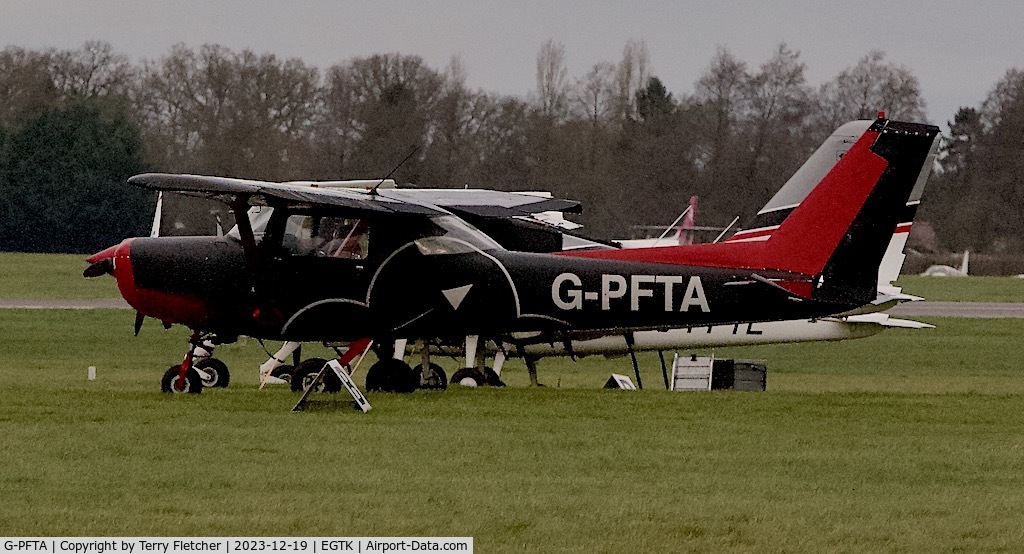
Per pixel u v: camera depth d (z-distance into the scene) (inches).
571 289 2733.8
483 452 1948.8
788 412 2434.8
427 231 2706.7
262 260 2662.4
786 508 1622.8
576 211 3272.6
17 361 4288.9
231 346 4793.3
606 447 2010.3
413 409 2423.7
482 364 3164.4
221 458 1865.2
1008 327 5910.4
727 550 1445.6
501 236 3137.3
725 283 2741.1
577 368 4453.7
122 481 1712.6
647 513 1588.3
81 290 7116.1
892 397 2721.5
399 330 2731.3
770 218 3693.4
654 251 2778.1
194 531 1486.2
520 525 1528.1
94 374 3476.9
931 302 7519.7
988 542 1483.8
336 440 2025.1
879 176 2709.2
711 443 2060.8
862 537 1499.8
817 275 2733.8
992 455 1988.2
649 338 3506.4
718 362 3464.6
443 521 1540.4
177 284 2719.0
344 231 2684.5
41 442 1969.7
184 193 2645.2
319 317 2701.8
